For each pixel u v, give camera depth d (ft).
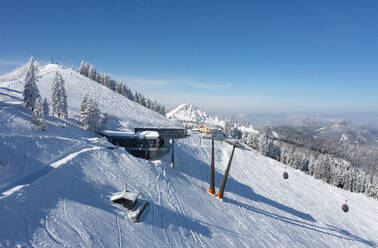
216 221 79.25
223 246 63.87
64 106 167.94
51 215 45.85
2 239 35.94
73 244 41.01
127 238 49.29
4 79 301.43
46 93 235.81
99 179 70.23
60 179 59.41
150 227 57.41
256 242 75.25
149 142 139.33
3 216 39.50
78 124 165.27
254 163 215.72
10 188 51.03
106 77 439.22
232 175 167.43
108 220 52.42
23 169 62.95
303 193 178.91
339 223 138.31
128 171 87.30
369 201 221.87
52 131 125.18
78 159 74.74
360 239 123.75
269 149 351.67
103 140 118.62
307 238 99.40
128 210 59.98
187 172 136.56
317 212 145.07
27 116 128.88
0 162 60.59
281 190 167.84
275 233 90.48
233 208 102.32
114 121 224.53
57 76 164.55
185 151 180.96
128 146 138.21
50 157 75.15
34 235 39.40
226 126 460.55
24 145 72.59
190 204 84.33
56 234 41.68
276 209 126.00
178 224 65.67
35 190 50.11
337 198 194.49
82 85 337.93
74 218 47.88
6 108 123.13
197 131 346.33
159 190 84.38
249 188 149.07
